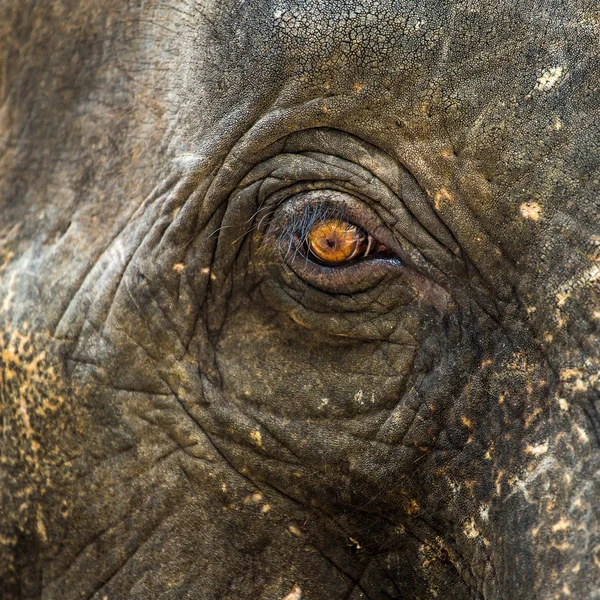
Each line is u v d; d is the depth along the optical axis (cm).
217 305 586
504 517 537
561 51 537
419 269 558
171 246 590
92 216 625
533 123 535
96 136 630
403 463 569
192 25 592
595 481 509
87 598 635
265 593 599
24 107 662
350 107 558
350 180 563
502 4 544
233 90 576
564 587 502
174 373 594
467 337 554
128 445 609
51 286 629
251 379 581
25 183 655
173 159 593
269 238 573
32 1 667
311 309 569
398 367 564
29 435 636
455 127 545
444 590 581
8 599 664
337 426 573
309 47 559
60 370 621
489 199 543
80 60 641
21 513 649
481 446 552
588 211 529
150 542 612
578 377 526
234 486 592
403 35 548
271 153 574
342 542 592
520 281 542
